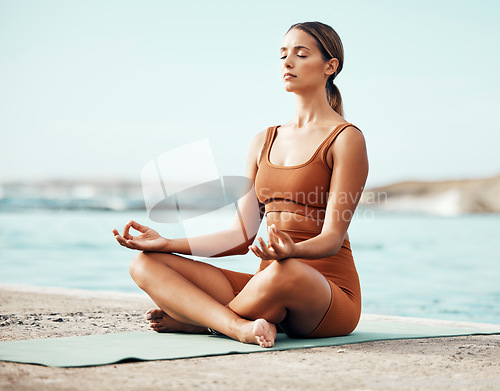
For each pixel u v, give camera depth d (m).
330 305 3.50
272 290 3.32
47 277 11.67
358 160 3.63
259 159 3.98
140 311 5.18
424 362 3.04
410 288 10.87
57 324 4.36
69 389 2.38
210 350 3.24
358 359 3.09
